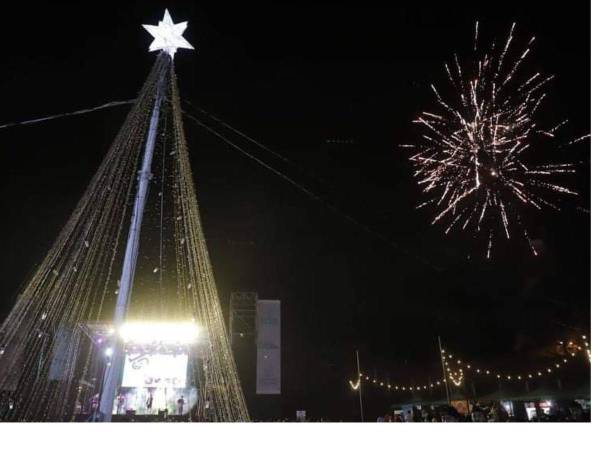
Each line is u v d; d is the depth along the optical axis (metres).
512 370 22.14
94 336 17.05
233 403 17.38
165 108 10.30
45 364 14.27
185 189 11.16
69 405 14.99
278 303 22.62
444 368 23.36
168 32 9.70
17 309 11.93
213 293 17.14
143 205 8.21
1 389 12.95
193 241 12.90
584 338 18.89
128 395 17.44
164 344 17.92
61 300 13.27
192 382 17.95
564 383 19.83
